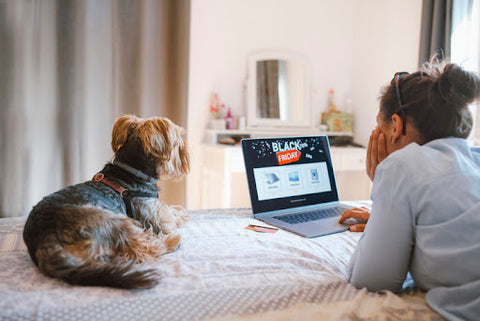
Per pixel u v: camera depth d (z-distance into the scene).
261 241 1.14
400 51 3.05
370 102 3.39
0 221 1.33
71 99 2.49
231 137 3.18
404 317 0.69
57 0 2.41
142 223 1.31
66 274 0.81
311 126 3.47
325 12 3.50
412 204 0.76
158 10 2.75
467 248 0.69
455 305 0.69
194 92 3.11
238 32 3.22
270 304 0.74
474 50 2.41
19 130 2.37
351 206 1.60
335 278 0.88
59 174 2.51
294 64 3.41
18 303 0.70
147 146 1.36
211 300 0.74
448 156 0.78
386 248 0.77
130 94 2.72
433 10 2.64
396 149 0.91
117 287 0.79
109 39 2.61
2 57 2.29
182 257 1.01
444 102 0.81
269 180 1.49
